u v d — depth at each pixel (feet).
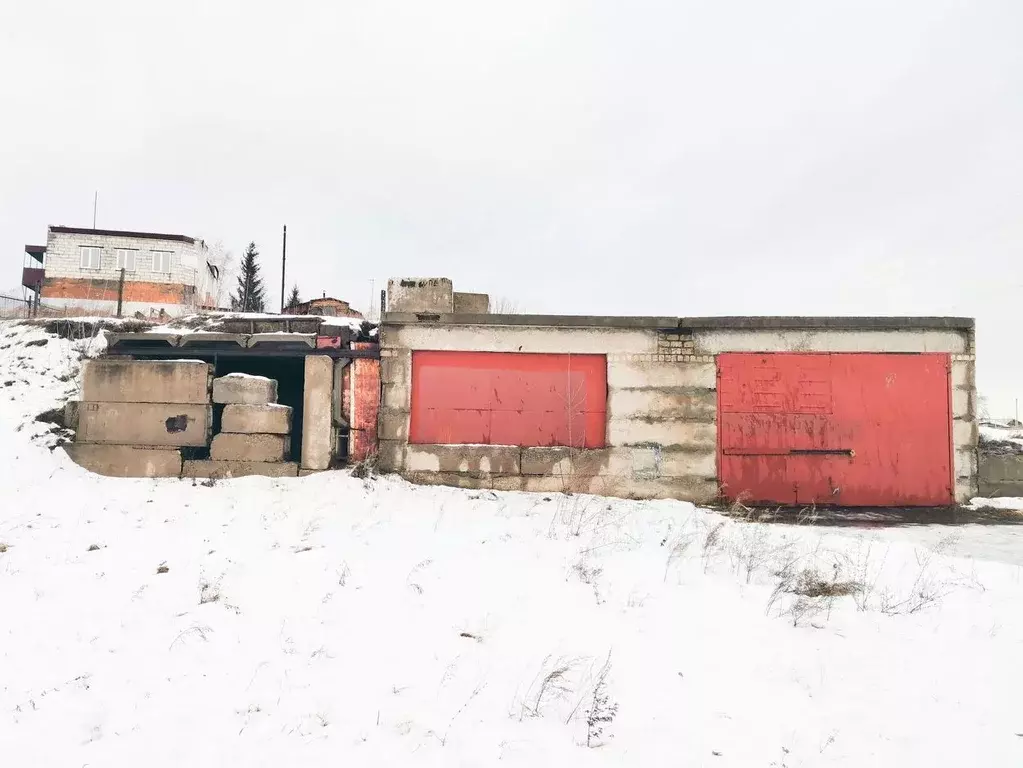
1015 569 22.50
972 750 12.37
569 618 17.98
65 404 34.47
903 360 34.27
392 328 34.40
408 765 11.83
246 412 33.14
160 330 37.78
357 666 15.26
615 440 33.91
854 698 14.34
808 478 33.78
